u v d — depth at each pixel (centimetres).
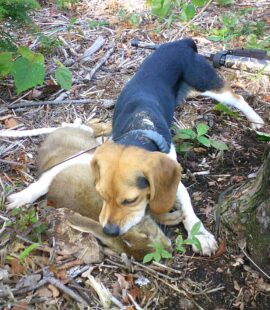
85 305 65
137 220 70
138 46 107
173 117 99
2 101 103
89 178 78
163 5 78
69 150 86
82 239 72
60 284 67
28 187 81
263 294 70
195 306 68
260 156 91
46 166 83
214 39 121
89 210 77
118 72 112
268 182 69
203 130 91
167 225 78
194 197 83
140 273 70
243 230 73
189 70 93
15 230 73
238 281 71
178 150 91
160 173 69
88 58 116
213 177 87
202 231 75
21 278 67
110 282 69
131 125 79
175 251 74
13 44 109
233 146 94
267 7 138
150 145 75
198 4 83
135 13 132
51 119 99
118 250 72
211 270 72
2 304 64
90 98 105
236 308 69
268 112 103
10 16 104
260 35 122
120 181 68
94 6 138
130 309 66
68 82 100
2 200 80
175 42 96
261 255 71
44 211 76
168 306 68
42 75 97
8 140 93
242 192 76
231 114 99
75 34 124
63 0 134
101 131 94
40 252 71
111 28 127
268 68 94
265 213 70
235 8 137
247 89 108
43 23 129
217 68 104
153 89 87
